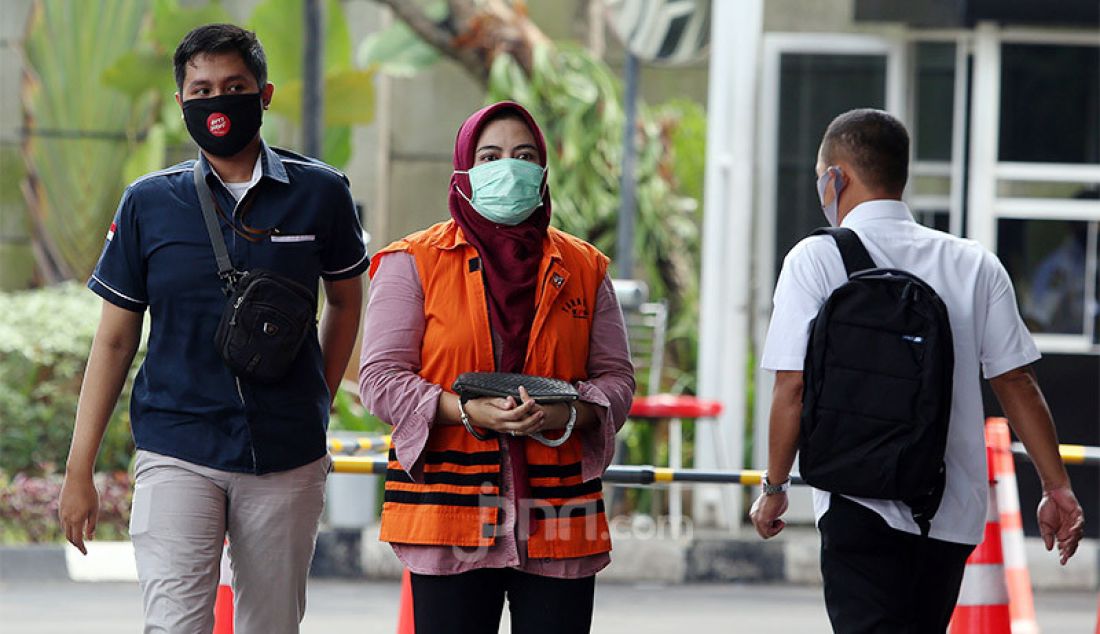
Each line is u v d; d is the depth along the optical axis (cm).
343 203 1411
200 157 1388
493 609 1315
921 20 3431
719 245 3475
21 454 3562
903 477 1258
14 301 3700
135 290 1373
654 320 3834
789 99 3531
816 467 1280
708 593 3019
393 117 4153
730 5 3422
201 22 3962
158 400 1358
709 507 3503
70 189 4106
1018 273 3516
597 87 4034
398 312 1307
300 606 1410
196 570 1341
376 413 1300
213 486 1353
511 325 1305
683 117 4100
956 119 3503
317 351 1398
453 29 4041
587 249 1356
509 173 1277
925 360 1262
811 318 1306
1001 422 2153
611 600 2900
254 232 1360
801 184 3538
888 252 1331
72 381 3656
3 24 4128
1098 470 3497
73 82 4097
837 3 3550
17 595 2889
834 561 1302
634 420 3562
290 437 1366
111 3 4100
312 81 3509
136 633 2486
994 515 1930
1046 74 3503
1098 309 3503
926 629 1322
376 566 3156
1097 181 3500
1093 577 3177
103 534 3366
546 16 4191
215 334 1346
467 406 1257
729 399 3450
